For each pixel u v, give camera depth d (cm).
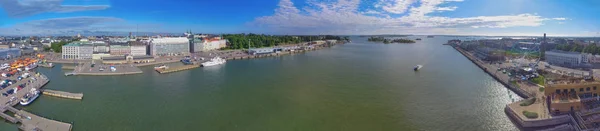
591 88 8325
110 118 8962
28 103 10400
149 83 14300
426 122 8569
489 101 10631
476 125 8294
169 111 9638
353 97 11225
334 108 9900
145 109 9831
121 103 10550
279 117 9062
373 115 9175
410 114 9269
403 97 11188
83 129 8088
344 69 18550
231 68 19762
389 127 8212
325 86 13150
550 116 8044
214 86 13425
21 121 8506
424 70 18100
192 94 11881
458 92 11994
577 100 8169
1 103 10200
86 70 18275
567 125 7438
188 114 9338
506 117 8850
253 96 11488
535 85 12600
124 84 14062
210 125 8431
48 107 10138
